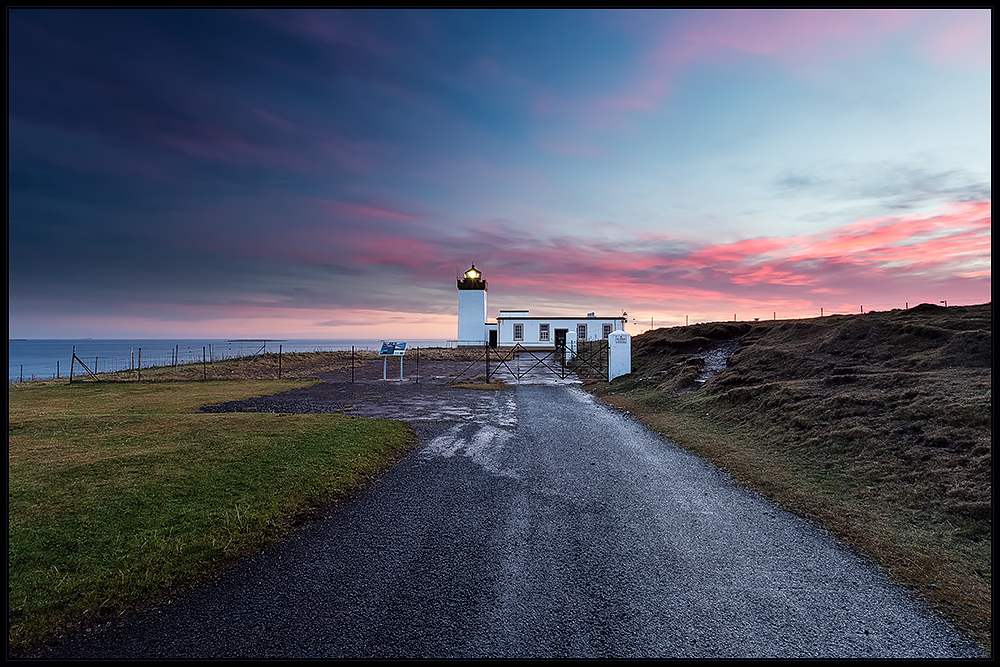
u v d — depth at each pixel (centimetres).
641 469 779
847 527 533
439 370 2705
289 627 361
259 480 650
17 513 513
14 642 334
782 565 455
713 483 705
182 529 501
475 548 495
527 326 4753
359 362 3294
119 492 585
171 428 954
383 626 363
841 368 1132
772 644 345
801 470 730
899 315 1430
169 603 389
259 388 1780
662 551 487
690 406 1262
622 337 1972
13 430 934
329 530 537
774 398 1063
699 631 359
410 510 602
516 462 823
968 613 374
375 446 883
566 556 477
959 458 629
